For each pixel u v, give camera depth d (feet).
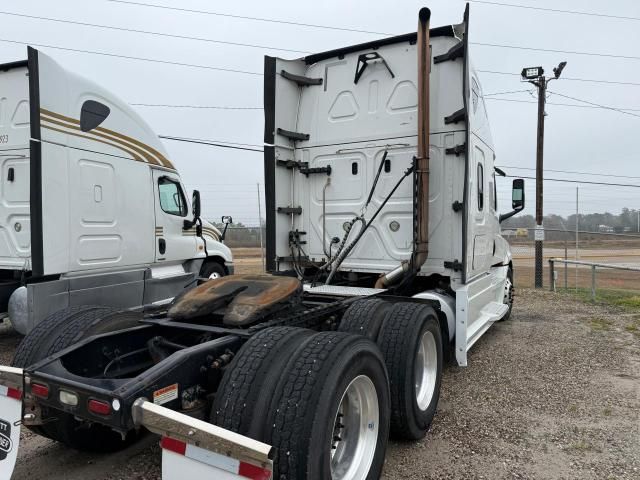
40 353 10.68
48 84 18.62
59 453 11.65
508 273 28.66
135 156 23.77
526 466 11.10
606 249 110.42
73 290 19.54
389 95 17.74
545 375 17.90
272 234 18.67
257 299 11.21
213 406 8.14
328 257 18.70
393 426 11.71
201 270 30.40
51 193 18.80
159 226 25.52
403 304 13.03
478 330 17.66
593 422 13.64
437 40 17.02
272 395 7.91
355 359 8.54
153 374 7.98
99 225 21.42
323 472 7.59
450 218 16.78
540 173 52.54
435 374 13.24
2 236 21.80
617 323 27.86
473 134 17.35
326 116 18.86
